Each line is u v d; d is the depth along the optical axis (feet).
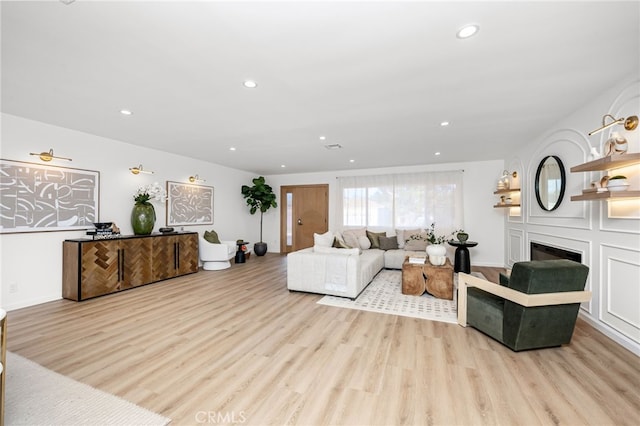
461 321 9.28
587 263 9.36
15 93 8.55
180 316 10.02
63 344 7.85
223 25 5.37
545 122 11.22
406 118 10.72
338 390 5.87
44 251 11.43
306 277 12.75
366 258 15.49
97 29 5.49
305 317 10.00
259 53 6.36
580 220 9.77
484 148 15.58
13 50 6.22
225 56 6.50
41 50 6.22
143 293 12.83
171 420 5.01
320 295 12.69
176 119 10.90
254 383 6.11
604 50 6.26
